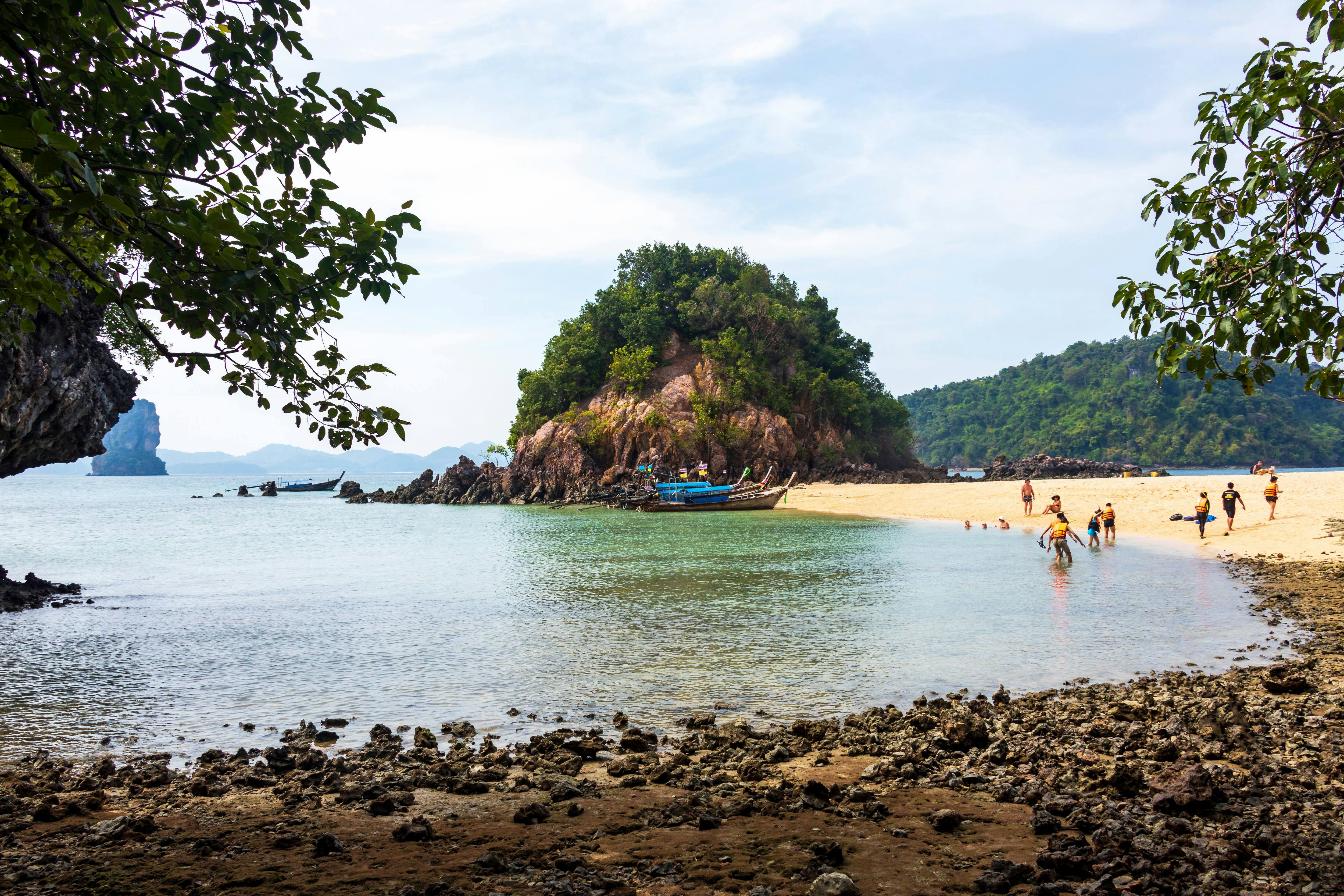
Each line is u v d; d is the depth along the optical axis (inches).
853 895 199.5
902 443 5002.5
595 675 529.3
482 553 1434.5
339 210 213.3
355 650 619.2
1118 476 4062.5
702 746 373.4
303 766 346.3
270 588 995.3
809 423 4320.9
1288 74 217.6
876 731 389.4
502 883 216.5
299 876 223.6
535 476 3806.6
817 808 279.4
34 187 174.2
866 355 5073.8
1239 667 506.6
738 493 2812.5
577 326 4475.9
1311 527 1266.0
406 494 4097.0
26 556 1469.0
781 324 4446.4
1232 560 1061.8
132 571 1208.8
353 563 1300.4
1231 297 230.7
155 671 558.6
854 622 695.1
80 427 982.4
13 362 780.0
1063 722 392.8
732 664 552.1
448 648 624.7
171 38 208.1
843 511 2516.0
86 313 891.4
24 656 606.9
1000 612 730.2
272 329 223.6
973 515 2086.6
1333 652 529.3
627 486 3425.2
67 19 185.2
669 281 4857.3
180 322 198.4
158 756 373.4
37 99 181.2
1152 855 221.0
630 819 272.5
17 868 229.9
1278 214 233.6
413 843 251.4
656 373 4284.0
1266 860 222.2
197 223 186.2
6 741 405.1
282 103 203.2
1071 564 1089.4
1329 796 273.7
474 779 321.7
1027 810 274.8
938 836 248.7
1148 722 390.3
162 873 226.4
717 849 240.1
